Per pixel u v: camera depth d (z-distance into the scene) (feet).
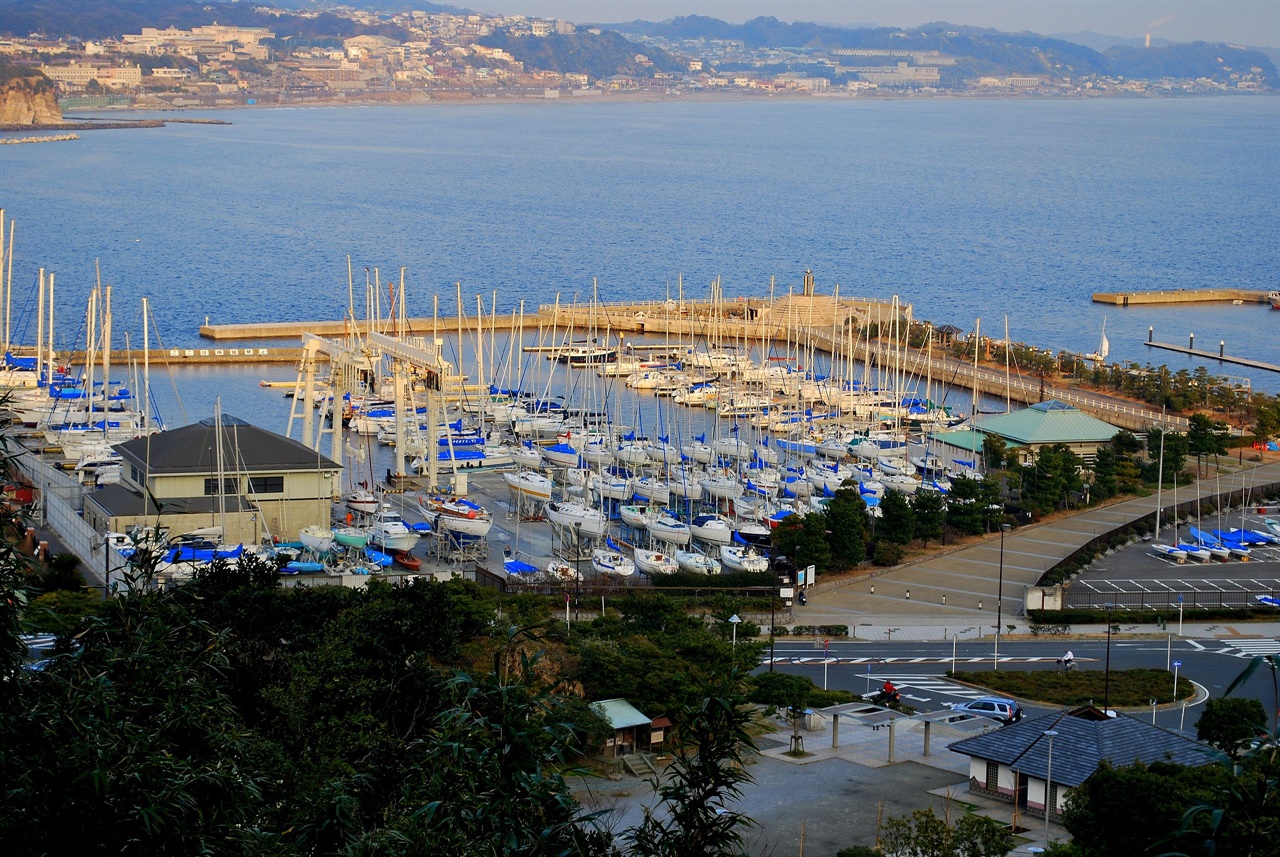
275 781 270.05
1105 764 339.77
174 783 209.87
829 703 474.49
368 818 279.28
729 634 520.01
